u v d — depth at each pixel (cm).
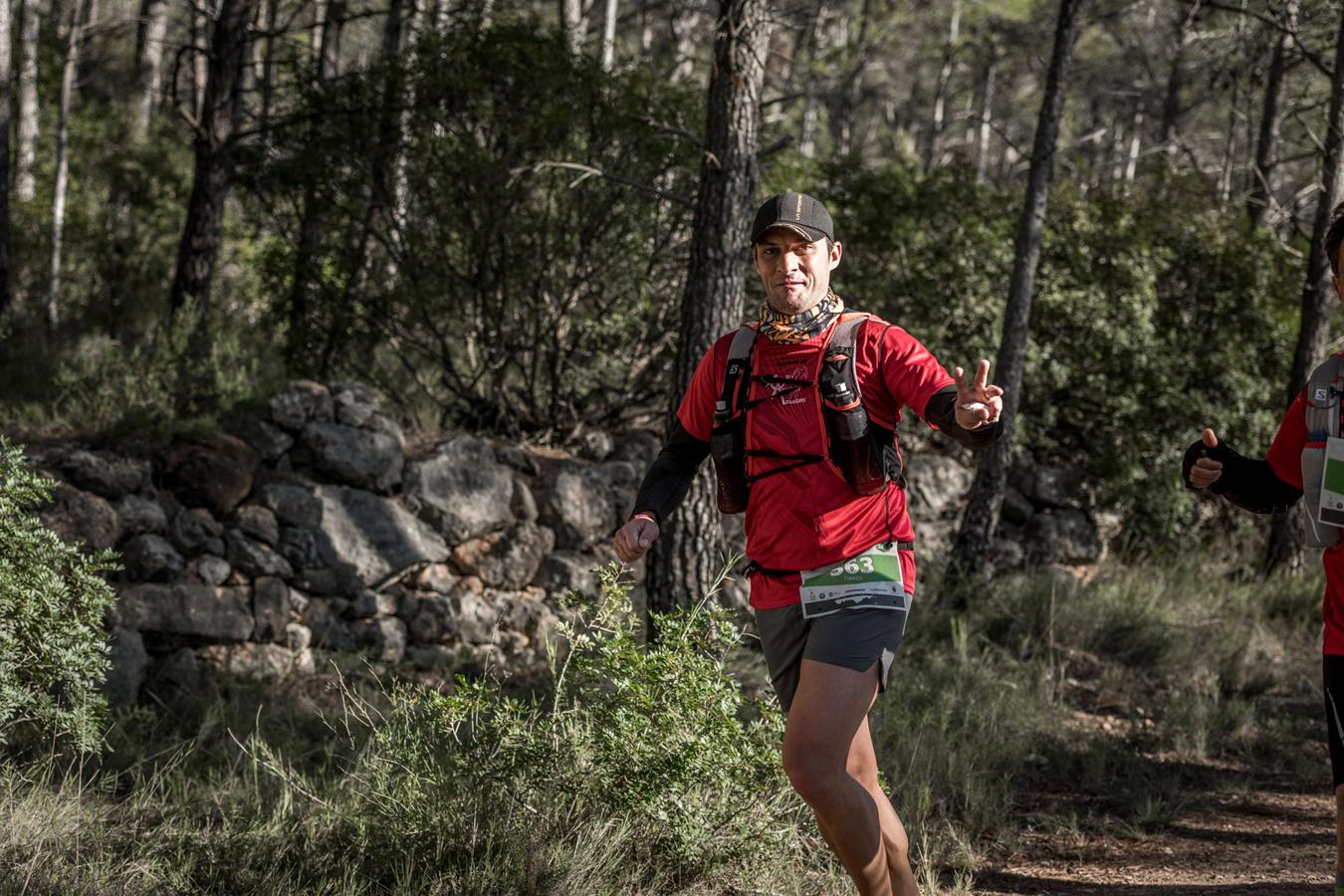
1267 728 718
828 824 280
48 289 1134
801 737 277
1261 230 1162
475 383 919
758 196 977
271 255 930
